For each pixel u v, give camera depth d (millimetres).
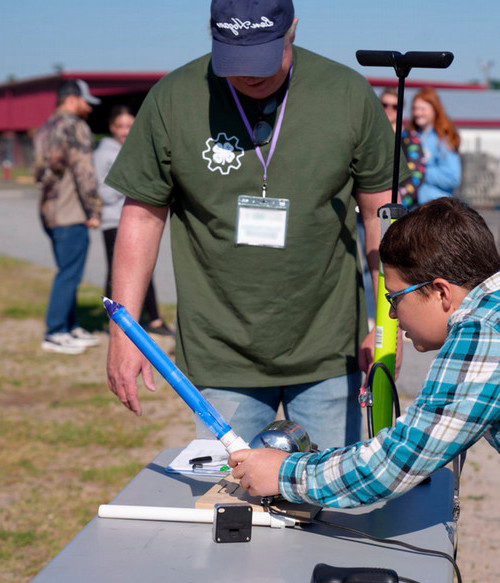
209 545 1569
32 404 5520
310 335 2305
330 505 1581
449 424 1446
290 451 1779
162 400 5652
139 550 1547
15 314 8547
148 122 2248
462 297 1543
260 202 2215
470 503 3988
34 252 13797
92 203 6414
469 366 1436
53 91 32062
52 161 6289
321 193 2217
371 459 1521
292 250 2221
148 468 2006
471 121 22266
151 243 2326
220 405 2314
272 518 1649
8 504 4016
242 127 2203
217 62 2047
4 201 25094
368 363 2320
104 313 8250
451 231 1536
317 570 1402
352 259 2367
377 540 1595
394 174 2023
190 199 2262
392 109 5957
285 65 2129
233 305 2268
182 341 2342
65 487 4211
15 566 3422
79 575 1445
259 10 2023
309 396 2350
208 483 1897
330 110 2199
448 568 1498
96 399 5629
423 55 1924
